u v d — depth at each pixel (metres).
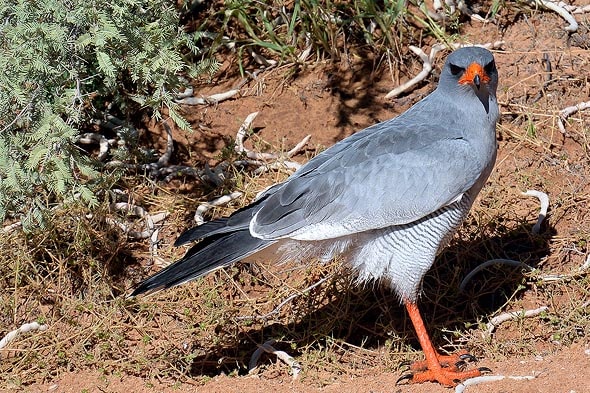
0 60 9.81
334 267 11.40
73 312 11.30
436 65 14.00
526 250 11.70
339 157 9.67
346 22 14.10
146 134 13.60
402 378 9.48
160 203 12.60
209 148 13.51
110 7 10.14
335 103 13.79
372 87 13.94
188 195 12.89
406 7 14.11
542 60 13.92
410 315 9.81
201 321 11.06
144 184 12.87
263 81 14.09
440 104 9.82
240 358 10.59
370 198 9.41
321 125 13.58
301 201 9.52
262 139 13.38
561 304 10.89
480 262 11.56
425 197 9.40
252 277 11.64
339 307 11.10
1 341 10.88
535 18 14.41
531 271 11.18
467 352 10.16
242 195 12.53
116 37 9.94
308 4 13.90
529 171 12.60
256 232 9.54
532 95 13.54
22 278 11.61
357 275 10.66
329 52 14.17
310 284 11.44
